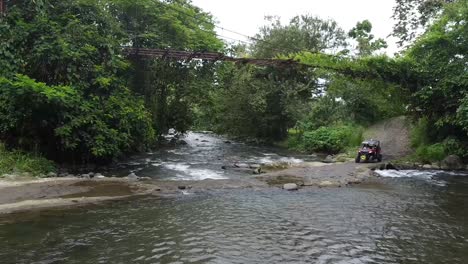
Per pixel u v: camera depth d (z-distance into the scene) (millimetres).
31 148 15758
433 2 29828
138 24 25000
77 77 16547
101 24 20328
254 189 13633
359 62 22141
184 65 26688
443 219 10102
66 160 17156
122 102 18094
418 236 8734
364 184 14930
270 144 33875
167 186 13398
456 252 7789
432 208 11219
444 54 21281
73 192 11953
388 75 22125
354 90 27344
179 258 7246
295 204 11516
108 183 13430
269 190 13516
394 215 10438
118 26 21938
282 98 32125
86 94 17219
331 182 14930
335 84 27438
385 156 21938
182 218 9820
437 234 8883
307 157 24984
